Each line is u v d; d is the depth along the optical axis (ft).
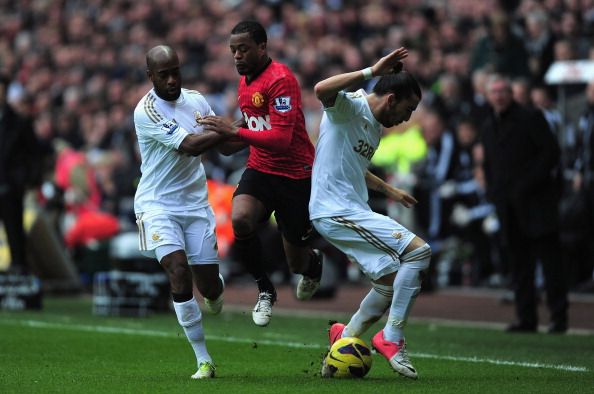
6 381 94.43
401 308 93.30
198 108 96.78
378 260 93.66
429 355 113.91
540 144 137.90
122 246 164.55
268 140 95.71
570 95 184.85
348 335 97.71
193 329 95.20
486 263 200.13
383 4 250.37
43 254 195.31
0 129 170.40
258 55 97.45
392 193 100.01
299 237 103.30
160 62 93.76
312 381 92.94
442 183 199.82
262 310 100.22
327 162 94.58
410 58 221.05
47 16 344.49
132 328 142.10
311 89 230.68
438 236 199.93
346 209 93.97
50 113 271.69
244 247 100.68
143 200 96.27
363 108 93.81
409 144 201.77
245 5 287.07
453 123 201.67
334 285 186.60
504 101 139.95
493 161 140.77
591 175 157.99
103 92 282.15
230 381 93.09
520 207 138.00
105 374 99.19
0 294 170.30
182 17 302.66
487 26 209.56
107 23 321.93
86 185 231.30
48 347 120.88
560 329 138.31
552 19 209.46
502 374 98.68
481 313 163.43
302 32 256.32
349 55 231.71
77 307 176.04
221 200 200.03
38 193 197.88
